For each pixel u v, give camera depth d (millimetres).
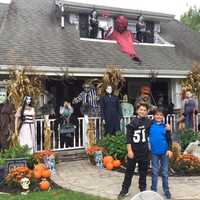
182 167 11273
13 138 12594
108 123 14422
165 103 18438
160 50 19562
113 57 17078
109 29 18969
